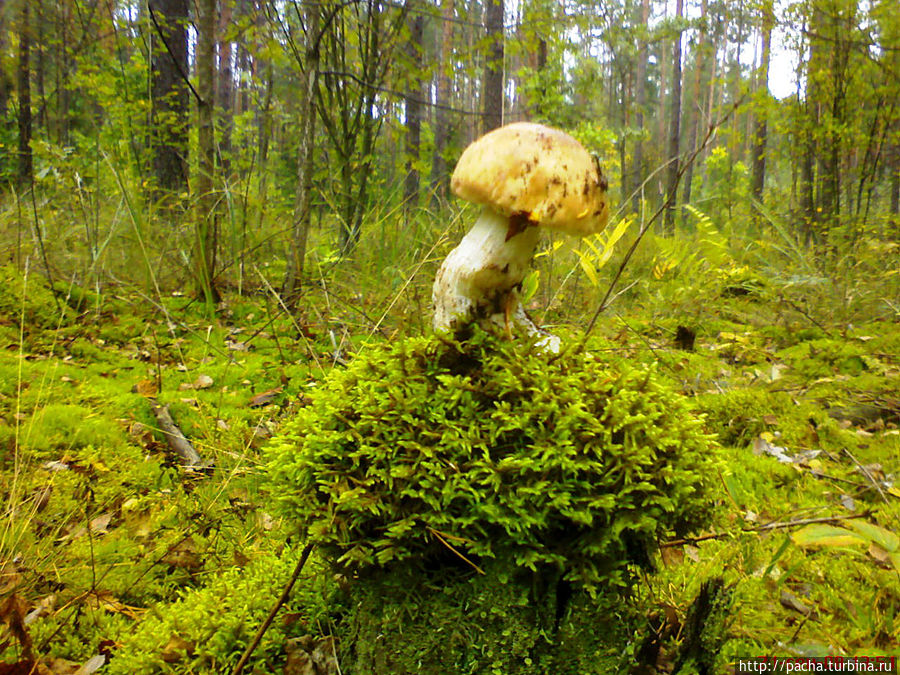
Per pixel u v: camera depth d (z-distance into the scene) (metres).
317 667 1.63
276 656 1.69
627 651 1.52
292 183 8.29
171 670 1.61
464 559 1.35
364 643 1.51
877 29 7.45
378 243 5.12
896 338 4.71
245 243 5.16
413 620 1.44
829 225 7.38
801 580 2.21
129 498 2.58
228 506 2.56
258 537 2.35
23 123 8.23
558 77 8.23
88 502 2.50
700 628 1.61
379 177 6.39
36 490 2.52
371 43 5.64
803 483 2.93
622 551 1.41
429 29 15.27
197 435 3.15
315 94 5.05
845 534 1.39
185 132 6.82
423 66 6.07
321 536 1.35
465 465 1.39
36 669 1.68
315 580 1.82
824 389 3.94
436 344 1.56
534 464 1.33
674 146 16.25
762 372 4.24
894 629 1.94
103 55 7.53
